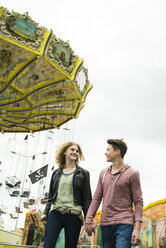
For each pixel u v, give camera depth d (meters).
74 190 4.74
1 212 13.88
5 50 13.61
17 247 5.58
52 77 15.57
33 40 12.76
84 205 4.82
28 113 20.06
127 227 3.93
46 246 4.38
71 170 5.01
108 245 4.02
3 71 15.01
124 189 4.19
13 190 13.31
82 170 4.96
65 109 19.47
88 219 4.35
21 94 17.36
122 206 4.12
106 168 4.63
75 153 5.09
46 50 12.98
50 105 18.83
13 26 12.30
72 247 4.56
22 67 14.58
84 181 4.85
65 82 15.88
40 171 12.80
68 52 13.87
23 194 13.04
